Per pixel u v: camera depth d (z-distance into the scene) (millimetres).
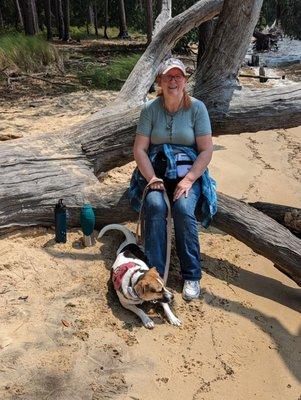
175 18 3785
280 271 2475
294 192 3596
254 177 3779
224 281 2314
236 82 2936
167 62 2131
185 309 2057
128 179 3242
